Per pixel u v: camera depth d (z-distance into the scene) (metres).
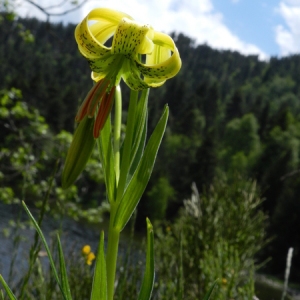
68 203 8.52
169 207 44.50
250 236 4.18
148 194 43.31
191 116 72.81
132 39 1.57
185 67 128.75
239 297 3.25
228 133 62.69
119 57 1.59
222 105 98.69
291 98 105.56
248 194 4.40
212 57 134.38
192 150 62.25
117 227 1.56
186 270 3.94
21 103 9.11
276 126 64.56
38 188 8.16
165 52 1.65
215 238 4.11
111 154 1.58
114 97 1.62
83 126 1.51
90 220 9.09
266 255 27.03
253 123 61.69
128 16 1.61
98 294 1.40
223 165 55.50
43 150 8.27
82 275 3.13
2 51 69.31
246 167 50.75
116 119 1.62
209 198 4.51
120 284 2.52
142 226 27.39
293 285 23.97
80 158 1.48
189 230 4.22
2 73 57.66
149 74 1.60
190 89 116.69
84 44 1.60
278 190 35.81
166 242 4.54
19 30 9.84
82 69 70.88
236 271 3.57
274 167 36.62
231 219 4.21
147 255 1.45
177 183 48.56
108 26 1.64
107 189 1.58
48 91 48.19
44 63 70.31
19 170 8.20
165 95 84.12
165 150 60.09
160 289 3.31
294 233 28.42
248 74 132.25
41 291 2.43
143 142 1.66
